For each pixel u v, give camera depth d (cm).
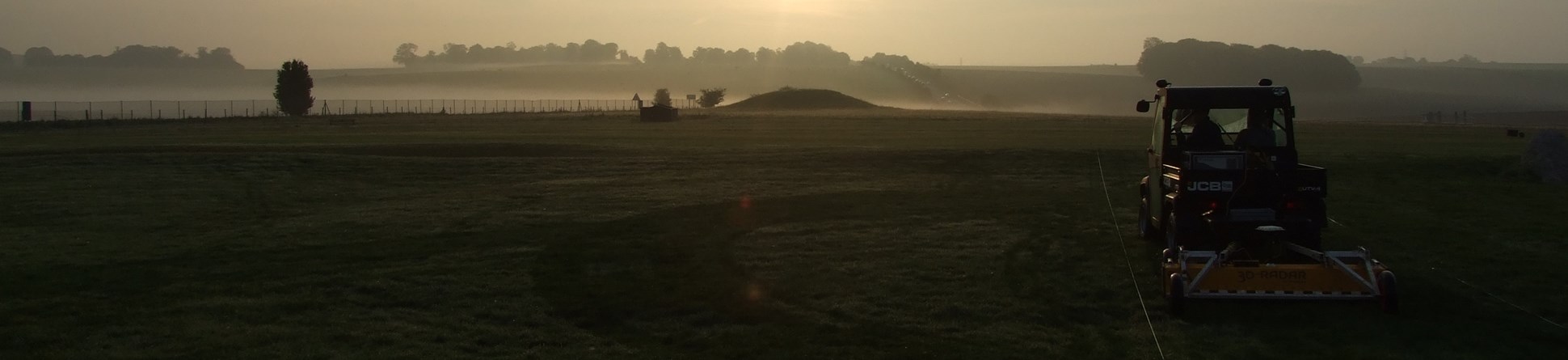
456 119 8375
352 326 1045
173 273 1324
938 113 10050
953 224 1747
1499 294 1151
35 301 1154
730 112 11019
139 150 3291
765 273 1309
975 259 1398
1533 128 6331
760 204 2059
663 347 966
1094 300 1143
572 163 3003
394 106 14388
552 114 9925
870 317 1072
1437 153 3147
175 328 1034
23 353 940
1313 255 1077
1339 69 17138
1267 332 989
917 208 1981
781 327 1035
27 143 4197
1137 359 909
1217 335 984
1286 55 17362
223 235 1661
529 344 979
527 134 5200
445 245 1537
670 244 1544
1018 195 2217
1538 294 1149
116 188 2370
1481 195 2170
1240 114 1362
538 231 1678
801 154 3256
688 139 4625
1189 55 17650
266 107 13112
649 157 3259
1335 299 1031
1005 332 1011
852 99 14300
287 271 1336
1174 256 1133
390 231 1691
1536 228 1662
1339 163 2788
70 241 1603
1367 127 6159
